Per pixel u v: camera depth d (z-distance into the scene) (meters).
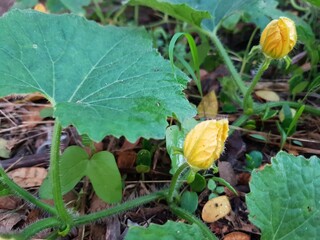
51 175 0.30
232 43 0.53
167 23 0.57
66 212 0.31
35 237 0.32
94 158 0.34
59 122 0.27
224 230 0.34
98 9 0.54
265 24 0.47
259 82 0.46
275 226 0.29
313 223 0.29
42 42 0.33
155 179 0.38
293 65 0.46
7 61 0.31
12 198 0.35
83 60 0.34
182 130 0.34
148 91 0.30
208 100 0.42
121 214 0.34
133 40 0.35
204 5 0.44
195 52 0.39
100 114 0.27
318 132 0.41
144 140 0.38
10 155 0.40
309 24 0.48
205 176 0.37
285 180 0.30
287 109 0.41
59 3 0.53
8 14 0.34
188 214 0.33
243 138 0.41
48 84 0.32
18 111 0.44
